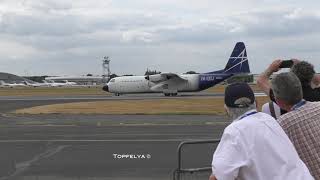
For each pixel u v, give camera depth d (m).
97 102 42.38
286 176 3.16
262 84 4.67
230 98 3.51
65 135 18.16
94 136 17.70
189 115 28.58
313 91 4.79
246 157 3.17
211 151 13.43
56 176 10.19
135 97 55.06
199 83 61.28
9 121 25.08
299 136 3.94
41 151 13.88
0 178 10.00
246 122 3.29
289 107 4.14
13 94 75.81
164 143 15.46
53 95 68.25
